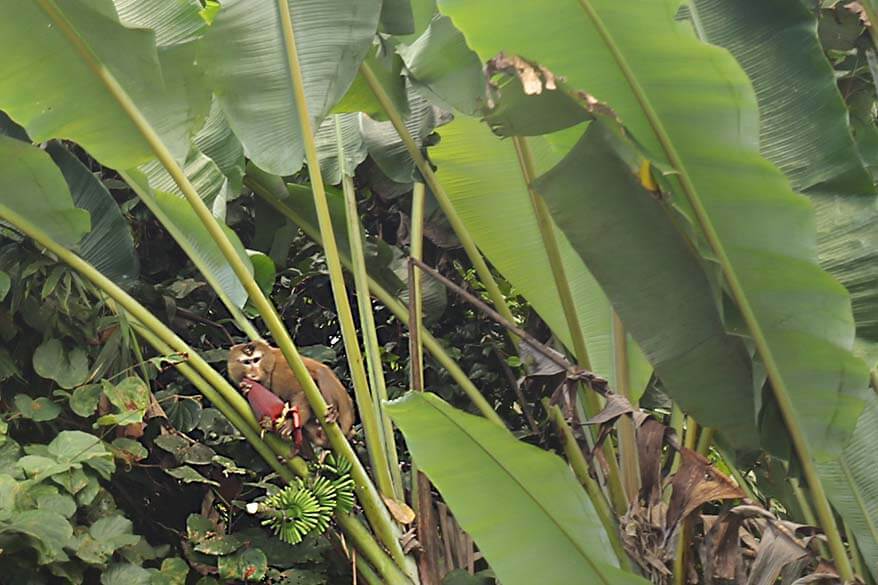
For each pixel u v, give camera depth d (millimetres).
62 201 3070
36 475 2836
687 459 2777
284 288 4492
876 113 4371
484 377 4387
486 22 2408
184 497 3635
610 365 3568
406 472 4141
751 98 2373
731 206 2531
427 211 4090
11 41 2723
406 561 3170
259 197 4312
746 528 3867
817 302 2588
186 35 3137
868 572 3309
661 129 2486
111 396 3164
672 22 2287
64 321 3309
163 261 4105
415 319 3488
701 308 2807
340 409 3266
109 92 2895
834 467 3199
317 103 3176
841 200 2949
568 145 3025
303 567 3404
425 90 3195
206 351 3979
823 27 3523
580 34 2389
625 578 2664
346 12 3188
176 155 3053
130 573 3021
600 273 2832
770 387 2770
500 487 2654
